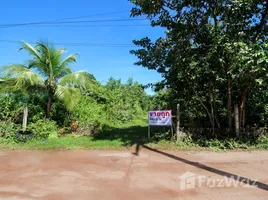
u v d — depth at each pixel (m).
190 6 8.17
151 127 12.95
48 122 9.92
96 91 14.18
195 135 8.88
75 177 5.09
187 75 8.19
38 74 9.85
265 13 8.34
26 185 4.61
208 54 7.82
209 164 6.12
